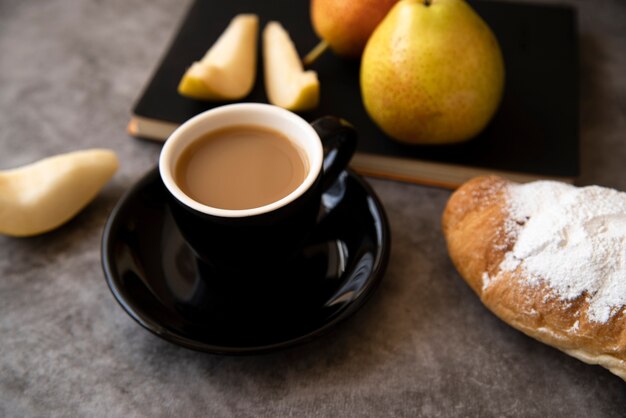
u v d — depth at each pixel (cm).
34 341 39
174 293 39
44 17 56
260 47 51
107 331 40
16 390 38
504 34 52
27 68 52
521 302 36
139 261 39
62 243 43
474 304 40
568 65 49
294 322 38
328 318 37
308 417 37
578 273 35
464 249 38
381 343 39
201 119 38
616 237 36
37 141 48
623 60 52
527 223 37
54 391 38
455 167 44
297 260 40
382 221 40
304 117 47
